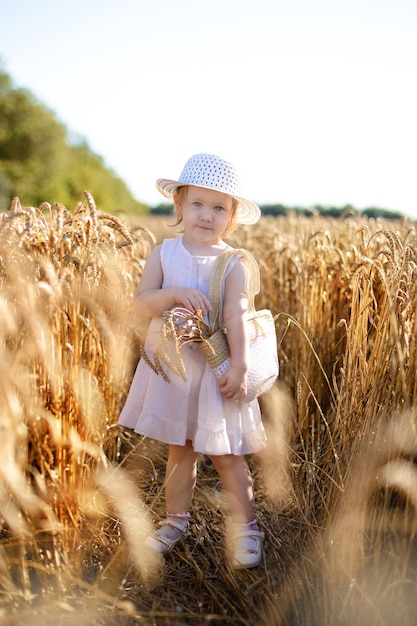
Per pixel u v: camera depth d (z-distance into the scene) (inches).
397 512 79.4
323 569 81.7
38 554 82.0
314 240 149.0
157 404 90.6
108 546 90.7
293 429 125.6
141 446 127.5
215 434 87.0
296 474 103.7
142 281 97.6
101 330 97.7
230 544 93.1
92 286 92.7
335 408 113.6
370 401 87.3
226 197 93.7
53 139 1493.6
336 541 83.0
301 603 80.7
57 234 87.6
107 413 107.7
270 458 114.6
